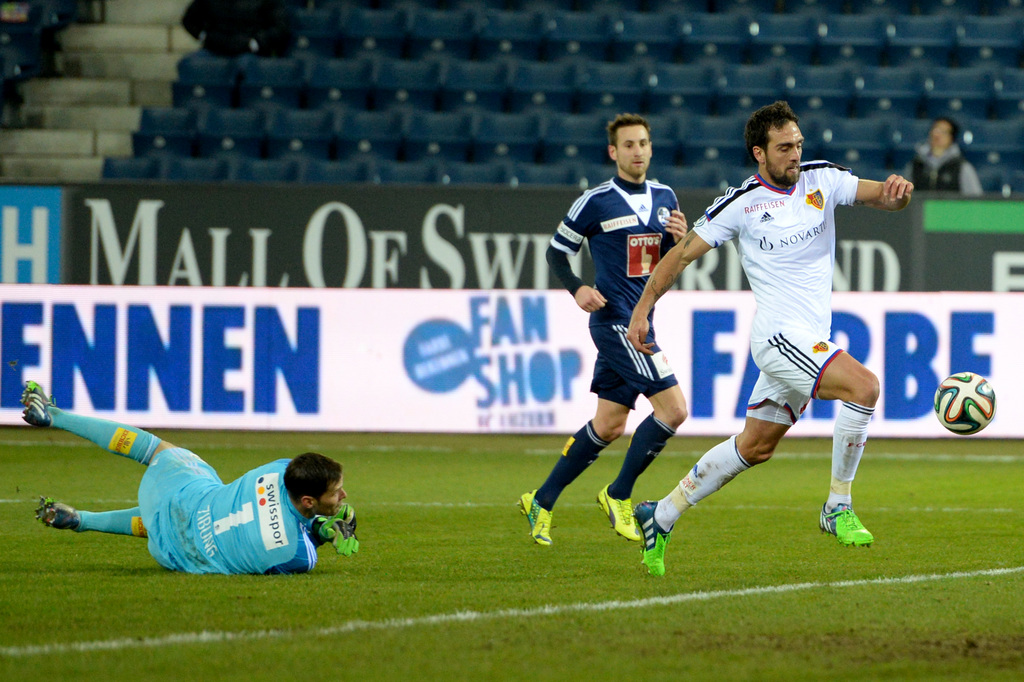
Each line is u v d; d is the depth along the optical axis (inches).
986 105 2145.7
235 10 2239.2
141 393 1491.1
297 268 1492.4
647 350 758.5
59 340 1488.7
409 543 864.3
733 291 1485.0
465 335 1496.1
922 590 681.0
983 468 1366.9
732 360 1488.7
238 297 1491.1
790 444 1551.4
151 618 599.2
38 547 828.0
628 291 850.1
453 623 592.7
